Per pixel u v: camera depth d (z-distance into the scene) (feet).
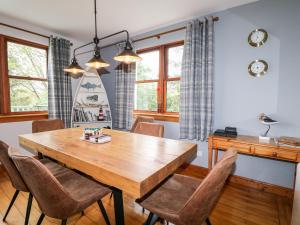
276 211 5.98
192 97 8.55
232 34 7.84
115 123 12.60
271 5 6.98
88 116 11.82
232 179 8.06
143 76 11.51
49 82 10.26
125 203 6.37
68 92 11.05
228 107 8.10
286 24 6.73
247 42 7.50
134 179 3.09
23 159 3.10
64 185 4.59
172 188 4.53
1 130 8.77
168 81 10.41
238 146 6.72
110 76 13.01
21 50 9.65
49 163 5.98
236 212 5.90
